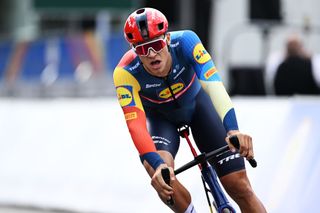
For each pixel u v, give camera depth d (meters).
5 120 25.53
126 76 13.05
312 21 27.34
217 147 13.70
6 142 25.30
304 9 27.42
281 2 27.42
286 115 17.81
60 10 39.31
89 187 21.86
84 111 22.67
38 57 36.88
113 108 21.72
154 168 12.09
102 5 38.34
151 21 12.09
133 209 20.36
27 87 34.97
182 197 12.84
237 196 13.45
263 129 18.12
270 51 27.23
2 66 39.72
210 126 13.74
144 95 13.51
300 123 17.45
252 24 27.67
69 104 23.30
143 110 12.92
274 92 24.20
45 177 23.41
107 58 32.94
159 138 13.45
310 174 16.88
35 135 24.19
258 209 13.28
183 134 13.78
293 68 23.62
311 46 26.92
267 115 18.16
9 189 24.61
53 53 35.91
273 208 17.34
